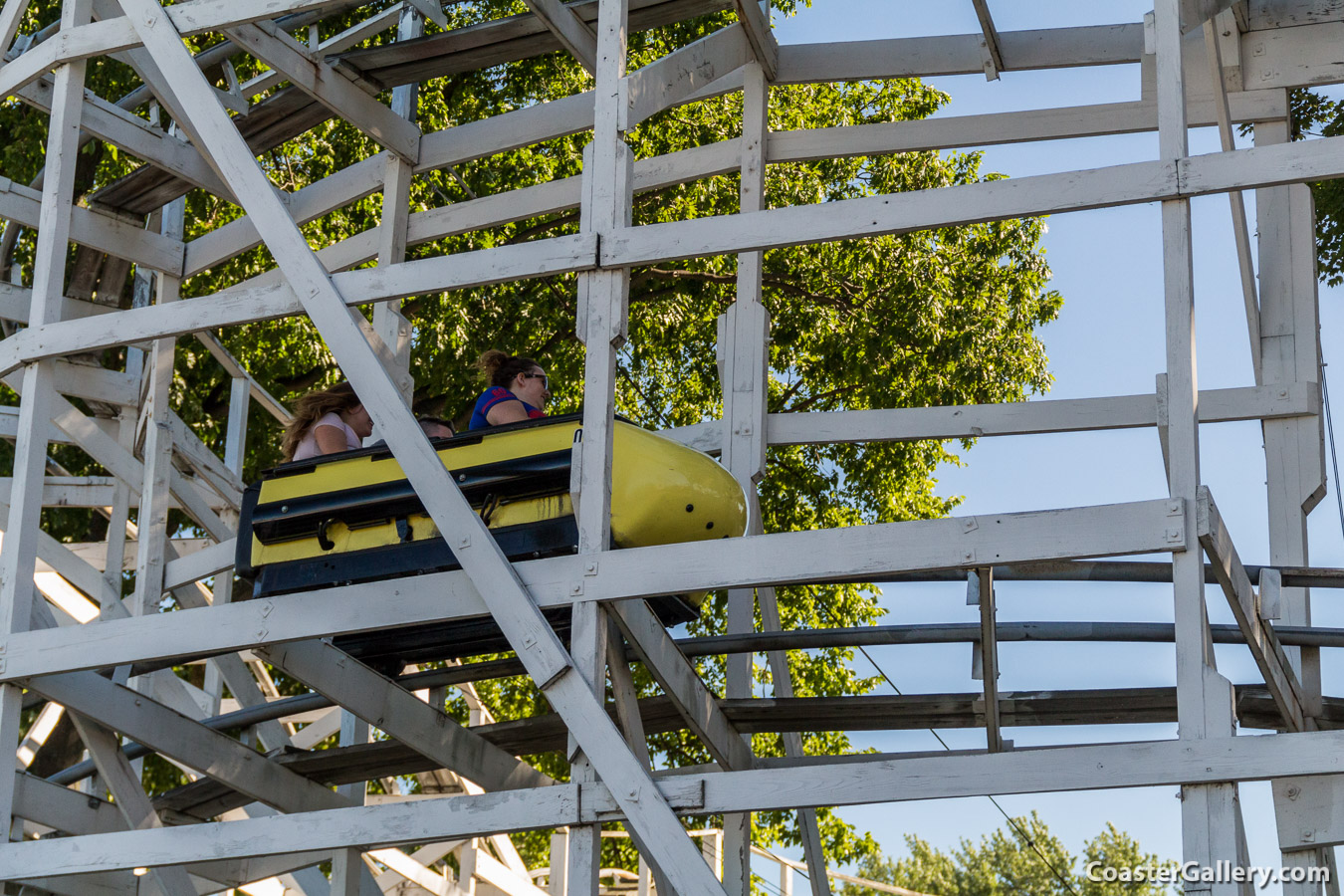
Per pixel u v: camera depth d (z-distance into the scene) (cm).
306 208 898
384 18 833
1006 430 786
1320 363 739
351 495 577
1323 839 520
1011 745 691
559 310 1461
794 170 1531
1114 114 793
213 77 1341
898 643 646
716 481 574
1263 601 572
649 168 839
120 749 648
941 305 1521
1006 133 805
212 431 1427
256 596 591
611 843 1564
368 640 630
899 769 473
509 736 704
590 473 531
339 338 574
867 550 493
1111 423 779
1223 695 450
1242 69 762
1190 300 486
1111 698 626
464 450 570
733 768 660
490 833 518
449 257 575
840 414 792
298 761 697
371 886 747
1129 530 469
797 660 1520
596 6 736
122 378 1015
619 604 533
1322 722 641
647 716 687
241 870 768
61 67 680
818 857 771
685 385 1592
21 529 614
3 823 588
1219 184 488
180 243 919
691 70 682
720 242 538
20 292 947
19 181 1334
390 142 839
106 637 583
